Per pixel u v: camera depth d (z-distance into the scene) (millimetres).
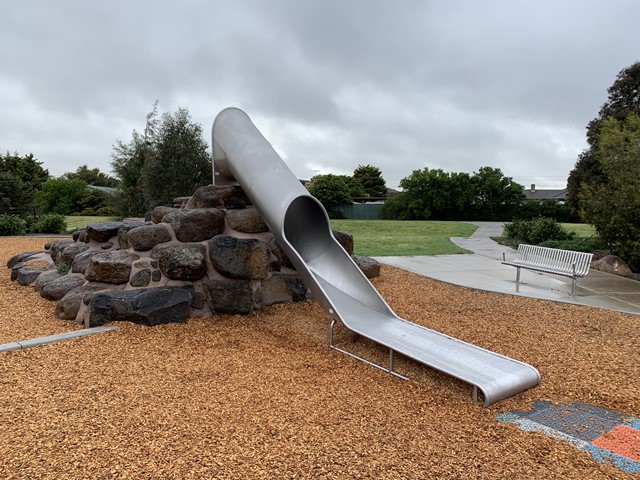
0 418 3107
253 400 3541
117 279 5727
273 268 6582
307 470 2607
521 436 3164
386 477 2576
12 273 8664
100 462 2604
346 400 3629
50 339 4766
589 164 25031
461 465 2746
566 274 8133
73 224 27047
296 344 5020
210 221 6211
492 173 39094
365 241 18172
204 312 5852
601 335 5691
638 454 2963
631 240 10906
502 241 18469
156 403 3422
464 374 3816
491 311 6820
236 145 6648
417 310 6715
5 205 23031
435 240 18656
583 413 3590
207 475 2512
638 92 25172
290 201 5434
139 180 22703
